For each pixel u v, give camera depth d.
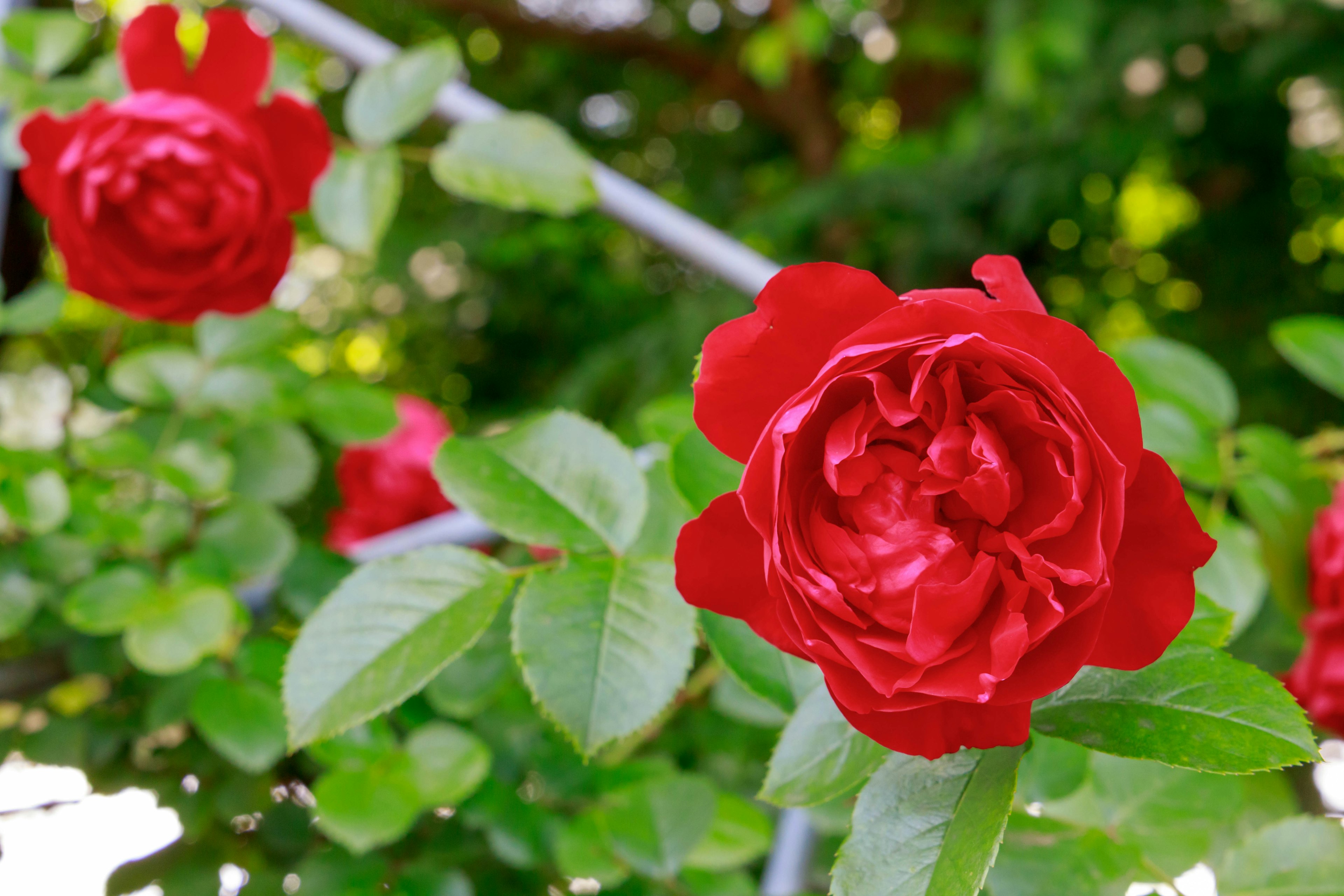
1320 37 2.40
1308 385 2.77
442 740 0.78
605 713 0.67
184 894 0.83
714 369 0.64
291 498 0.85
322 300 3.30
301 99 0.81
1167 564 0.63
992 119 2.75
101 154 0.77
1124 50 2.54
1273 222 3.15
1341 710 0.80
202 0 1.57
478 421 3.34
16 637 0.85
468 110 0.85
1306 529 0.80
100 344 0.97
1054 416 0.62
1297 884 0.71
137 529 0.83
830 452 0.63
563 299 3.56
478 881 0.83
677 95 4.21
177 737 0.86
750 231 2.92
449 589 0.69
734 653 0.69
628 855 0.79
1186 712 0.64
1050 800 0.74
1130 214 3.36
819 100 3.94
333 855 0.80
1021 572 0.62
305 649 0.68
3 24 0.86
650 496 0.74
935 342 0.62
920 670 0.62
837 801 0.78
